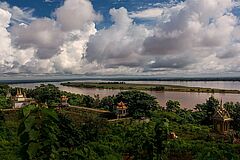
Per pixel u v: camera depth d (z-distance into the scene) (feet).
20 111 28.86
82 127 194.08
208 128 256.32
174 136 190.29
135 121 291.38
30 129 27.71
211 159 37.45
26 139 27.81
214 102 320.70
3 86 638.94
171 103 362.12
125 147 155.02
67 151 33.45
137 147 63.31
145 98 354.13
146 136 59.67
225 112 248.11
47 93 444.55
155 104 350.02
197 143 180.24
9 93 556.51
